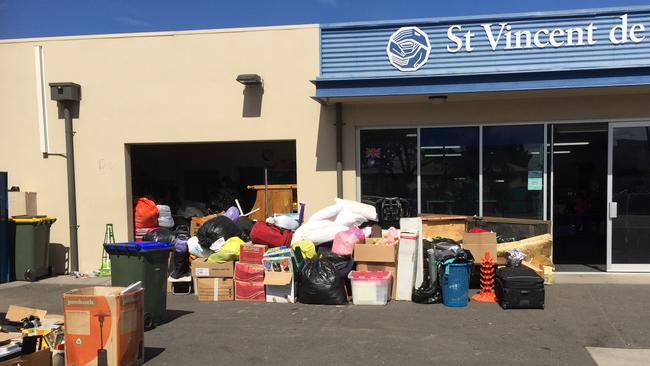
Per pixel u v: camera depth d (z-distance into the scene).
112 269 5.71
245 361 4.75
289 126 8.70
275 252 6.89
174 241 7.66
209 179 14.21
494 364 4.56
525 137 8.23
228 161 14.20
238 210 9.23
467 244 7.02
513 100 8.20
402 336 5.34
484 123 8.29
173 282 7.49
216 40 8.84
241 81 8.47
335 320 5.96
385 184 8.58
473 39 7.81
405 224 7.01
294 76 8.67
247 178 14.16
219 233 7.64
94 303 4.34
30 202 9.12
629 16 7.45
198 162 14.38
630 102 7.93
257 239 7.30
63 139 9.23
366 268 6.88
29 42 9.21
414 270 6.86
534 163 8.23
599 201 9.64
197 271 7.10
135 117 9.05
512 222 7.88
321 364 4.64
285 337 5.39
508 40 7.72
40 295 7.62
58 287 8.17
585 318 5.85
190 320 6.08
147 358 4.84
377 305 6.53
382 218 8.32
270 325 5.82
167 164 14.34
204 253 7.64
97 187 9.16
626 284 7.39
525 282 6.20
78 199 9.20
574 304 6.41
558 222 10.85
